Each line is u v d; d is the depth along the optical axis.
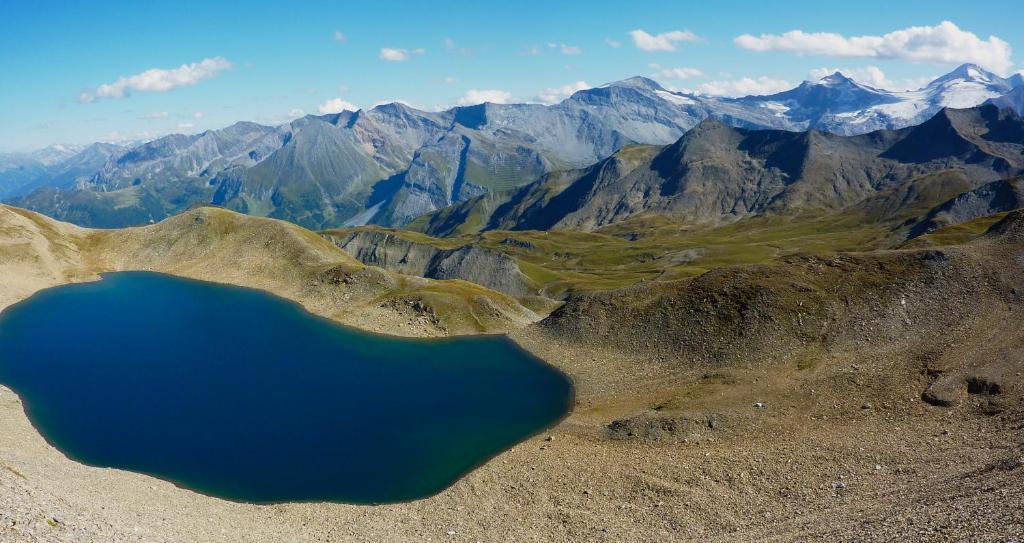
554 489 57.75
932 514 36.75
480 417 78.31
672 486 55.06
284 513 55.78
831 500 47.19
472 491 59.28
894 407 61.88
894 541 34.31
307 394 86.25
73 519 37.41
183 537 42.97
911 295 79.12
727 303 88.69
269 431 74.00
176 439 71.31
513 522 52.75
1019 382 57.59
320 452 68.75
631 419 67.94
